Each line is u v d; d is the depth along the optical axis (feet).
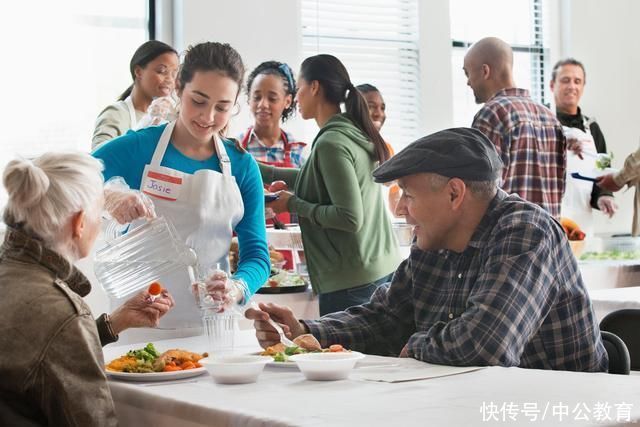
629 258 16.20
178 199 8.46
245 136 14.65
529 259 6.56
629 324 8.19
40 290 5.26
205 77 8.20
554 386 5.50
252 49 16.53
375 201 11.57
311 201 11.57
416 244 7.55
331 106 11.67
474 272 6.94
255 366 5.95
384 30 18.30
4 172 5.40
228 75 8.27
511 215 6.80
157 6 15.98
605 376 5.86
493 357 6.31
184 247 7.79
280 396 5.41
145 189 8.45
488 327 6.35
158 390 5.71
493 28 19.70
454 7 19.31
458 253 7.06
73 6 15.16
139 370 6.23
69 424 5.11
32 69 14.78
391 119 18.34
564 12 20.16
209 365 5.96
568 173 17.84
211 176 8.53
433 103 18.69
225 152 8.74
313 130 17.40
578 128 18.43
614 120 20.40
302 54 17.54
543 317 6.74
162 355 6.55
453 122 19.07
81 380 5.17
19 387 5.09
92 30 15.35
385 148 11.59
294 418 4.66
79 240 5.59
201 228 8.50
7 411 5.09
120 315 6.59
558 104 18.47
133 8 15.78
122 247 7.66
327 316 7.82
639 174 16.71
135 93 12.91
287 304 11.73
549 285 6.66
